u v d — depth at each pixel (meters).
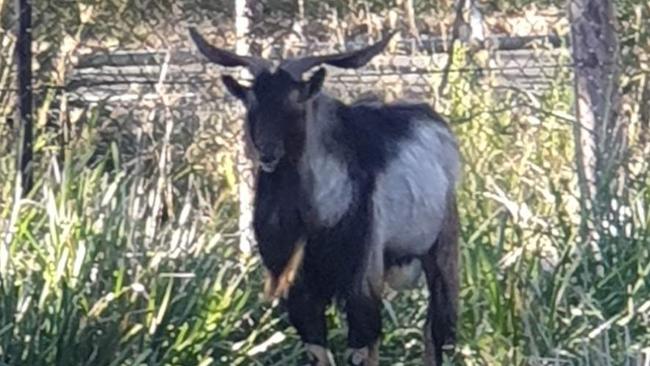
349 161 6.34
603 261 6.96
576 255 7.03
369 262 6.41
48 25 9.15
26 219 6.96
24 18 7.51
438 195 6.71
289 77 6.07
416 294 7.32
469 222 7.43
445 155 6.80
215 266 6.83
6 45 8.17
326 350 6.52
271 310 6.79
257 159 6.16
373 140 6.47
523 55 10.56
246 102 6.12
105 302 6.29
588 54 7.61
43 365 6.06
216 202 7.93
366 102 6.73
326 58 6.22
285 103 6.03
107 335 6.16
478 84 8.45
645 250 6.94
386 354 6.99
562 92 8.59
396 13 9.67
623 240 7.02
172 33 10.30
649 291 6.77
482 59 9.13
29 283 6.38
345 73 9.15
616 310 6.76
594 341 6.37
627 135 7.99
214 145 8.35
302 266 6.36
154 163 8.21
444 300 6.81
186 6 10.24
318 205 6.27
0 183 7.59
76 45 8.95
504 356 6.55
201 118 8.42
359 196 6.34
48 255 6.63
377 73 8.74
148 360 6.18
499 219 7.43
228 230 7.66
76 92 8.90
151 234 6.88
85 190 7.11
